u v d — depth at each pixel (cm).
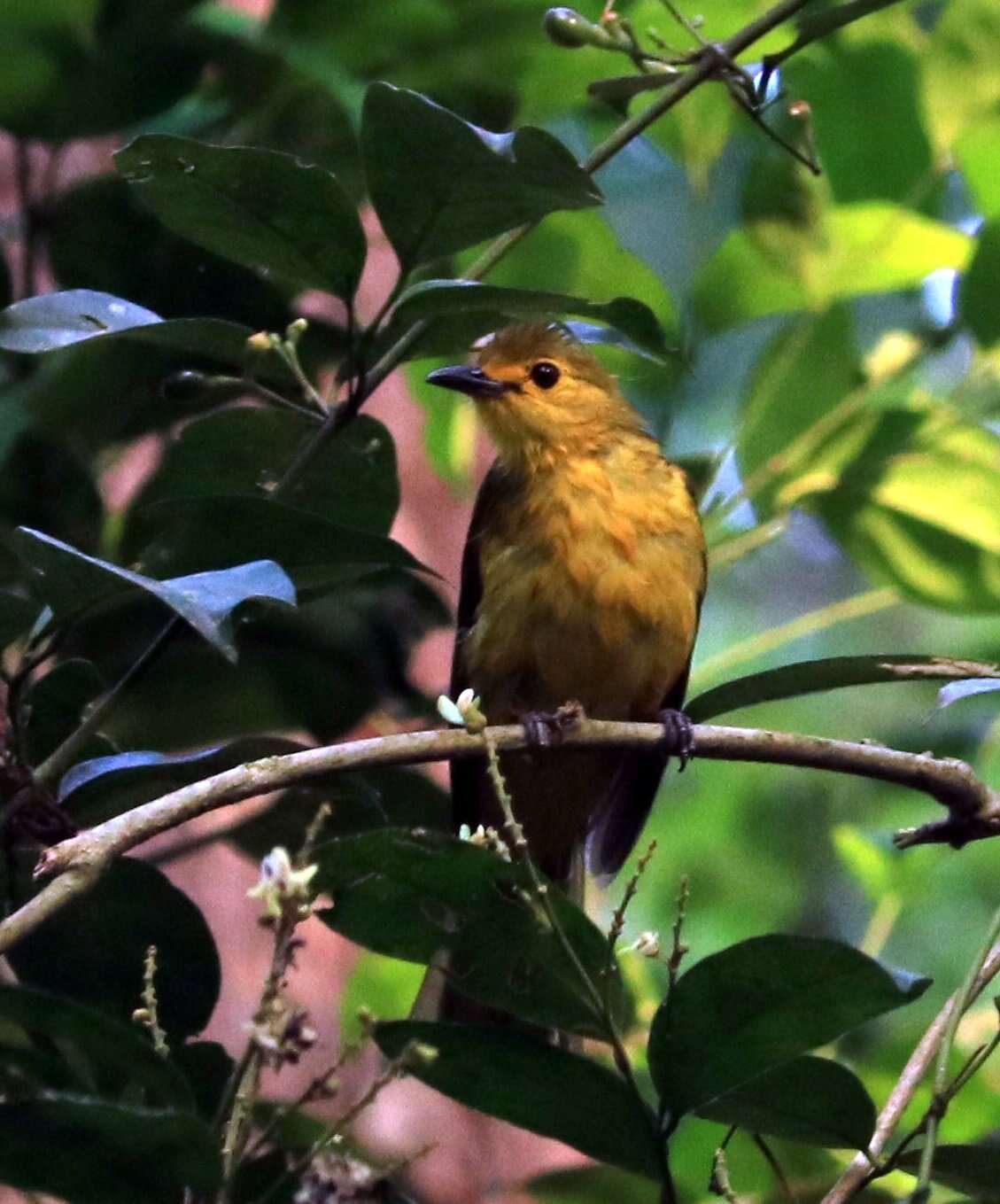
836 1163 848
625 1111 595
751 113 753
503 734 659
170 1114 529
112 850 596
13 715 679
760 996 569
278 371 799
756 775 1516
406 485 1277
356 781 756
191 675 878
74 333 704
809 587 1769
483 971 602
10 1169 551
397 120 648
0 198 1102
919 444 1019
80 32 907
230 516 695
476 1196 1113
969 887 1438
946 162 1080
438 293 680
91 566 595
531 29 956
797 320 1062
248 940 1109
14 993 534
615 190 1174
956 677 708
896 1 748
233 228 690
